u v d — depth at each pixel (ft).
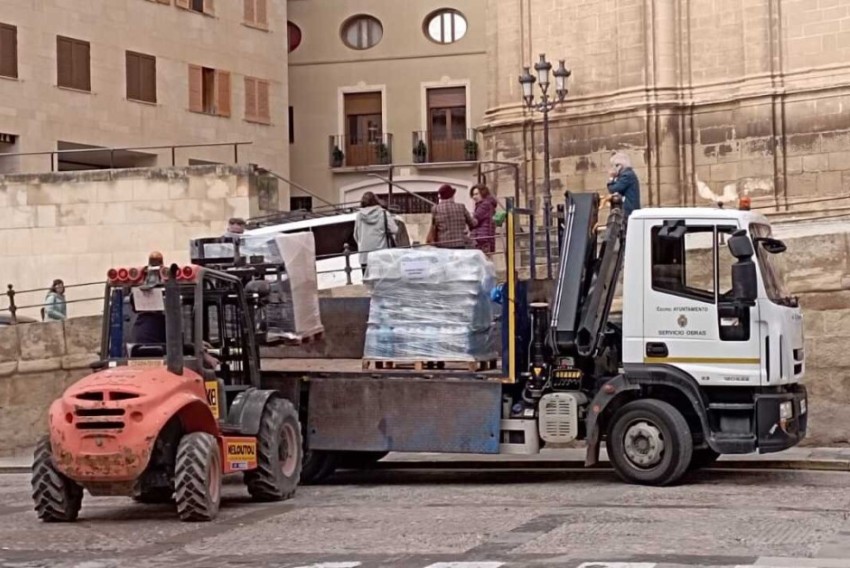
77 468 57.57
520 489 67.15
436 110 208.33
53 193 145.89
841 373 82.17
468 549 48.83
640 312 67.10
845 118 133.59
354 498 65.62
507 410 69.67
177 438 60.08
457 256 70.49
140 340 62.18
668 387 67.51
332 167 209.15
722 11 140.05
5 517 62.85
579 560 45.73
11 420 99.40
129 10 171.12
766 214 136.36
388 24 208.74
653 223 67.21
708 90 140.87
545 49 149.69
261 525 56.95
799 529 51.42
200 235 143.02
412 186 206.28
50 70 161.27
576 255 69.10
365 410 70.90
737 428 66.59
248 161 188.34
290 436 66.59
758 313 65.87
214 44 183.32
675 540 49.44
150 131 173.47
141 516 61.72
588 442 67.72
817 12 135.23
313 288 72.54
